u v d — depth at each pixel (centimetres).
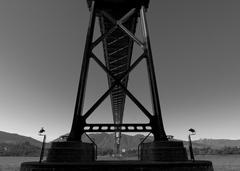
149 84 1170
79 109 1060
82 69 1141
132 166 742
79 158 861
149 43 1245
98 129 1053
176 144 911
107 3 1455
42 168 747
